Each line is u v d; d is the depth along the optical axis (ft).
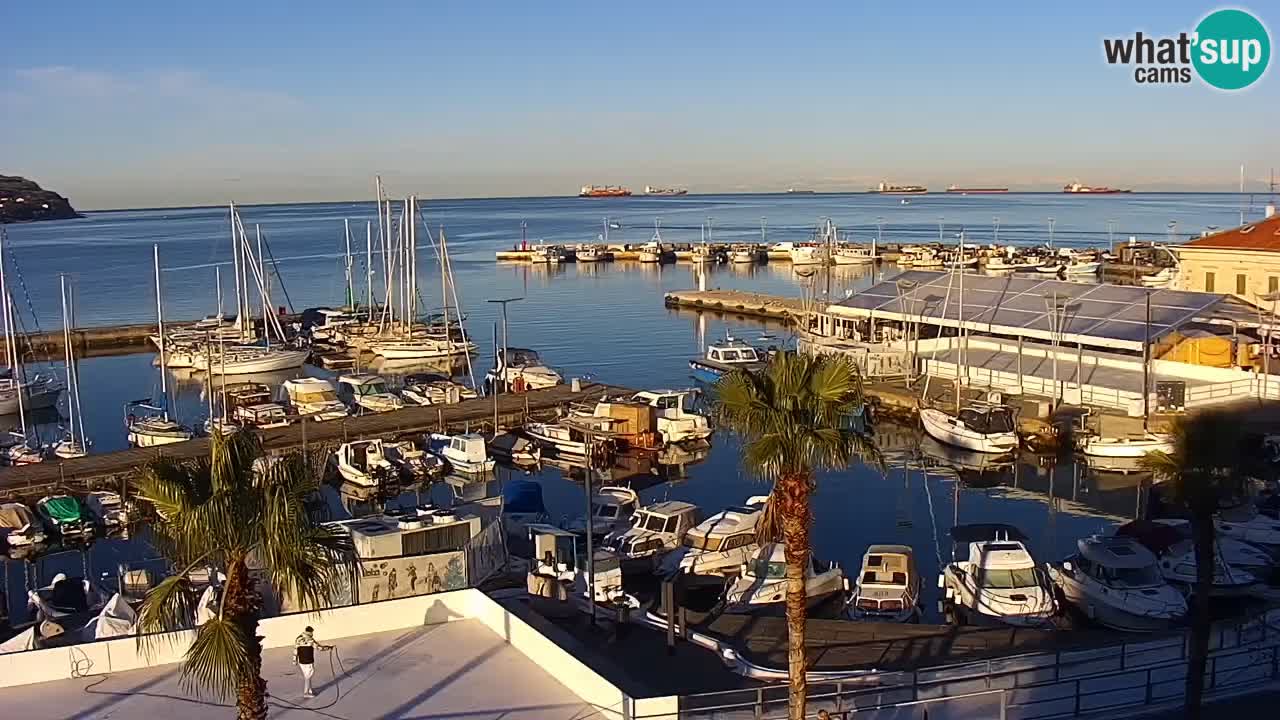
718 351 298.35
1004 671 80.28
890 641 92.48
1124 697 76.33
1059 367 244.01
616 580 124.36
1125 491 184.65
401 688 74.23
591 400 248.52
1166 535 133.49
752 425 64.85
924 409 224.12
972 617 116.37
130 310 483.10
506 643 81.61
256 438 56.08
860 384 67.72
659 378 299.79
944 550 154.30
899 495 184.34
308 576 54.85
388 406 256.11
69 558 163.63
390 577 105.50
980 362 253.85
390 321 372.38
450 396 259.80
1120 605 115.85
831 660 87.97
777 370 65.16
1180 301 238.07
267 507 53.57
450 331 362.33
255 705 55.36
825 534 163.02
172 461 57.41
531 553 145.07
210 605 84.99
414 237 402.31
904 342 271.08
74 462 200.13
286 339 364.17
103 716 70.13
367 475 195.21
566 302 483.51
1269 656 83.15
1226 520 141.79
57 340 381.81
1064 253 587.27
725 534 140.46
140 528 173.88
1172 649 85.87
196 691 73.46
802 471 65.46
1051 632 94.43
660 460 215.92
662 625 96.02
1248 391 211.41
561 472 209.46
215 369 320.29
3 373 311.47
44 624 116.06
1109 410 214.48
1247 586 123.75
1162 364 230.68
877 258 642.63
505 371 279.90
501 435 226.38
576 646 88.74
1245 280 279.49
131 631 105.60
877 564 123.85
